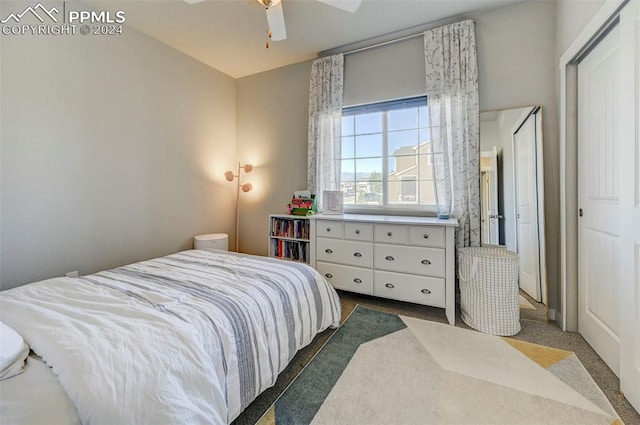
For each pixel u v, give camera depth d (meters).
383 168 3.01
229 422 1.13
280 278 1.74
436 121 2.58
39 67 2.05
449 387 1.49
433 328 2.16
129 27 2.60
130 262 2.66
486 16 2.43
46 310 1.14
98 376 0.81
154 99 2.84
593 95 1.78
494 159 2.41
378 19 2.53
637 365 1.31
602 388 1.46
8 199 1.93
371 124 3.06
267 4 2.04
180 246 3.14
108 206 2.49
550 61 2.23
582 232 1.94
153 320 1.11
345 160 3.21
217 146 3.57
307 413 1.33
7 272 1.94
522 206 2.35
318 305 1.91
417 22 2.59
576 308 2.05
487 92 2.44
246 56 3.22
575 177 2.02
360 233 2.56
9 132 1.93
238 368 1.20
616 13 1.47
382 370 1.64
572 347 1.86
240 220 3.87
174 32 2.71
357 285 2.60
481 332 2.09
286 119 3.48
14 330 0.96
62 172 2.19
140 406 0.80
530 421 1.26
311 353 1.83
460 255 2.31
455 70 2.47
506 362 1.70
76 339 0.93
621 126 1.40
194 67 3.25
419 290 2.33
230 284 1.57
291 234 3.22
